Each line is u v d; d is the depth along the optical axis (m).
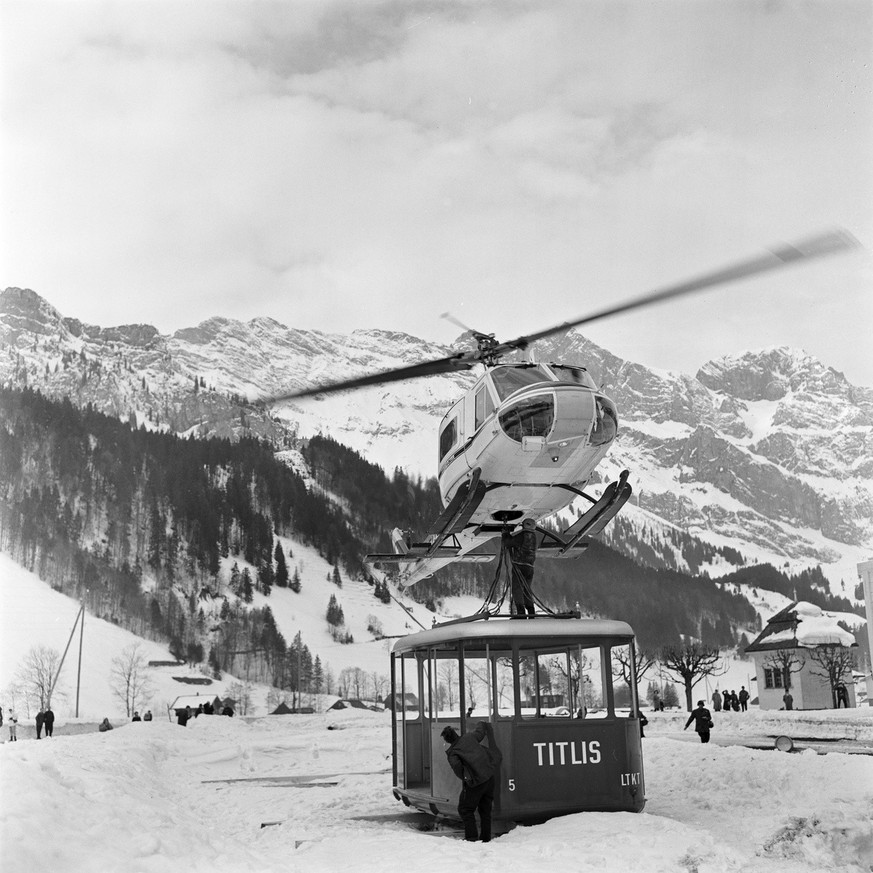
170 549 163.75
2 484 164.25
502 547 14.05
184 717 35.53
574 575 132.62
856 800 10.98
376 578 182.75
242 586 160.62
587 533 14.91
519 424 12.68
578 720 10.90
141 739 23.14
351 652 146.50
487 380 13.53
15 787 6.88
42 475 170.50
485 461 13.26
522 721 10.76
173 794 15.05
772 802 11.94
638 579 143.50
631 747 10.98
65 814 6.77
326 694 126.19
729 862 8.22
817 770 13.39
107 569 150.12
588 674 11.52
